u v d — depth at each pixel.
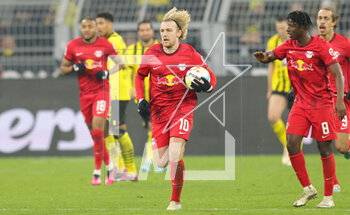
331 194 21.30
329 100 20.89
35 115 45.03
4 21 48.81
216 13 47.12
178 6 48.00
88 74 29.64
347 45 25.47
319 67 20.59
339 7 46.66
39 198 24.56
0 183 30.12
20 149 44.81
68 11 48.69
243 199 23.73
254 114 44.38
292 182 29.00
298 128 21.00
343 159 40.38
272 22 47.03
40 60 48.28
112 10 49.19
